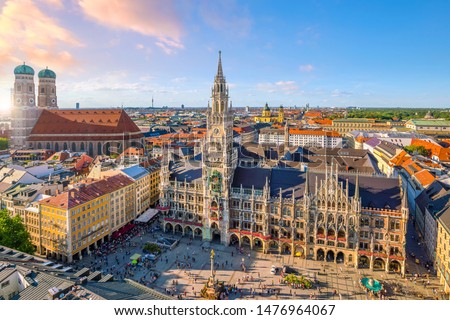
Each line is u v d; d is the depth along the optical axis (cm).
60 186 14412
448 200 11919
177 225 14800
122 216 14725
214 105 13562
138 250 12950
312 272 11325
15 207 13012
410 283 10638
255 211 13050
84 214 12312
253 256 12519
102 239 13338
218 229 13625
